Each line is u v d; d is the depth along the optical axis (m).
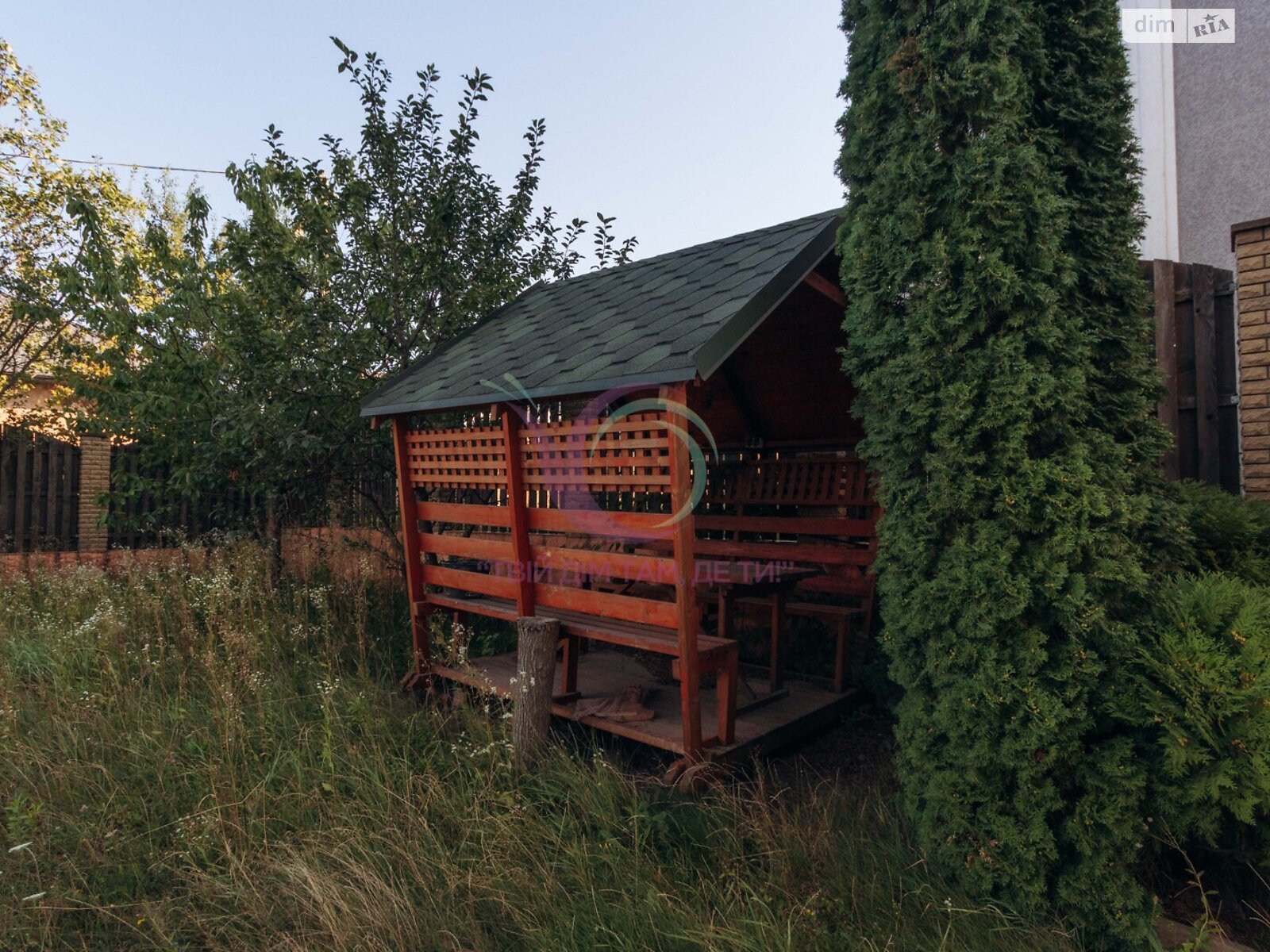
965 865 2.66
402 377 5.81
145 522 8.70
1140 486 2.97
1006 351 2.59
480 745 3.93
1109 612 2.65
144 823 3.51
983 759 2.57
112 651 5.21
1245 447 4.10
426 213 7.11
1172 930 2.44
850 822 3.22
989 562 2.58
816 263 3.78
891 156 2.96
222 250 6.76
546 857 3.03
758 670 5.60
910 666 2.93
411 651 6.09
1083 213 2.95
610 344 3.89
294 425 6.32
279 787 3.72
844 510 5.87
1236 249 4.14
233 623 5.49
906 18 2.96
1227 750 2.34
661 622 3.66
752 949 2.37
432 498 6.82
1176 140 6.71
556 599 4.41
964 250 2.65
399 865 3.05
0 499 9.51
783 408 6.43
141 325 6.71
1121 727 2.61
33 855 3.19
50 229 10.07
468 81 7.12
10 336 9.67
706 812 3.23
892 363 2.91
